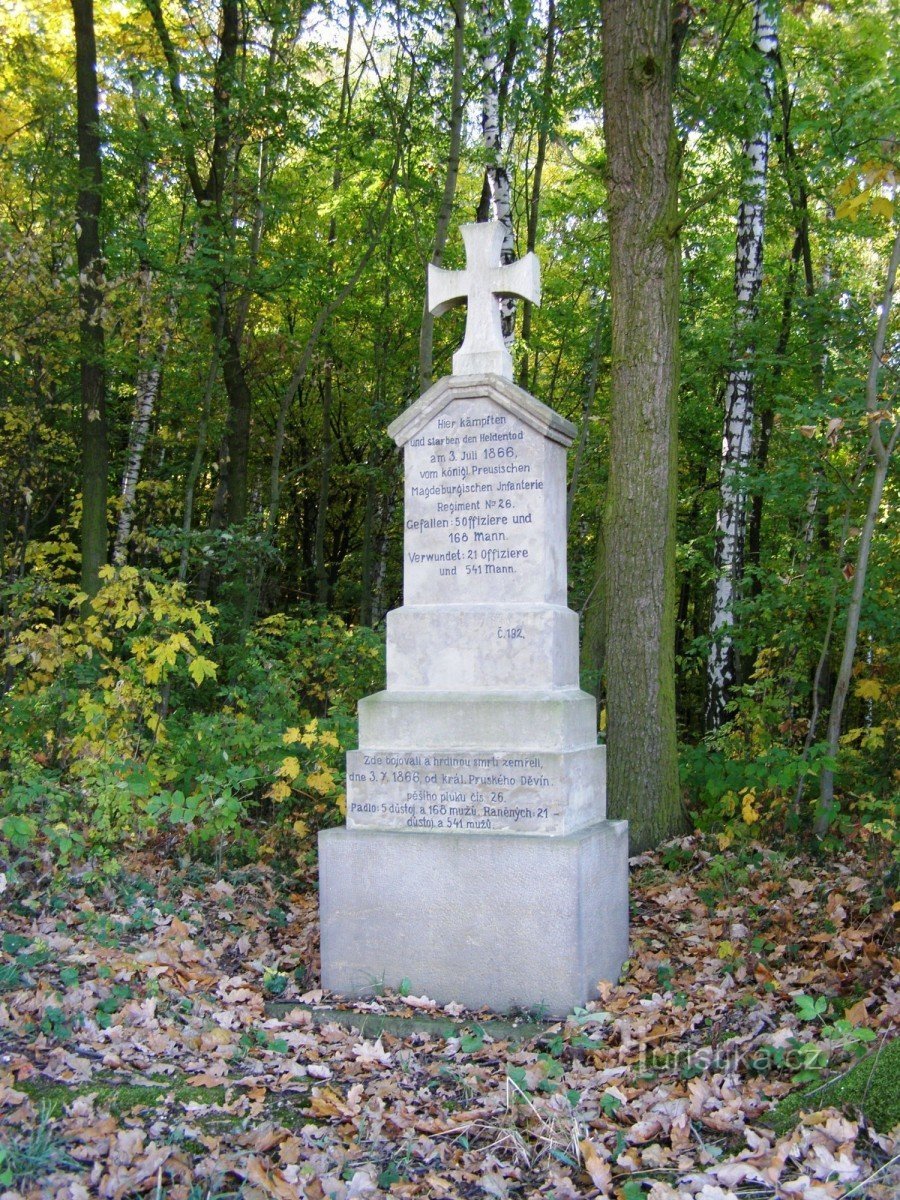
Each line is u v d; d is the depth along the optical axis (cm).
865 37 936
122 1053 481
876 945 582
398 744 609
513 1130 425
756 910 707
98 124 1370
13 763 816
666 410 911
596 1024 539
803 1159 383
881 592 989
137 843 791
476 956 573
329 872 600
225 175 1584
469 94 1689
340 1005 573
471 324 657
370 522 2200
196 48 1725
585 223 1892
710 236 1791
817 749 862
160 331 1450
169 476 2105
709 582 1606
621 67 892
